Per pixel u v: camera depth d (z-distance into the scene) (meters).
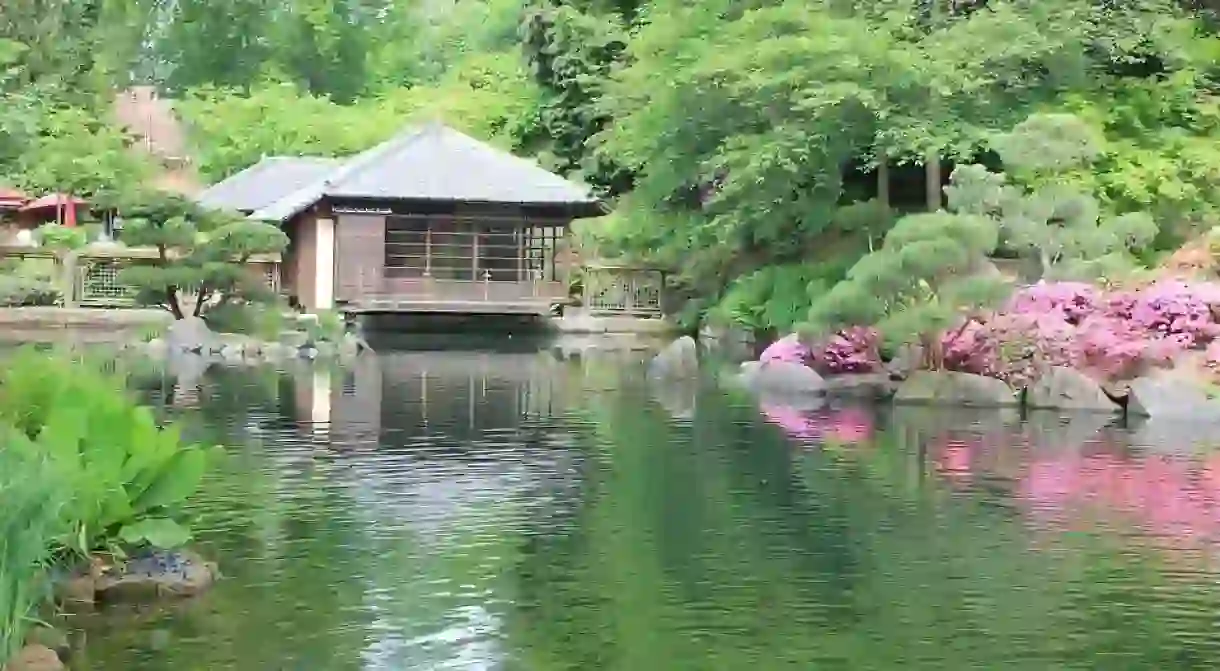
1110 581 10.29
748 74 29.23
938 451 16.84
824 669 8.20
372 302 37.06
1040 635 8.91
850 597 9.80
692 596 9.80
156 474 9.88
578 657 8.37
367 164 38.09
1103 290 23.98
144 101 63.34
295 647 8.48
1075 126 26.83
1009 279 24.20
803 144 29.47
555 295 38.22
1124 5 31.38
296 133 56.56
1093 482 14.54
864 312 23.14
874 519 12.51
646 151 34.41
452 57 75.38
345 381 25.12
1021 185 28.03
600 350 34.59
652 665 8.24
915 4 32.28
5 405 10.70
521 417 20.11
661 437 18.00
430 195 37.03
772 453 16.55
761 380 24.94
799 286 31.41
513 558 10.86
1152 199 29.06
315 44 70.44
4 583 7.52
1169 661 8.41
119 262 35.97
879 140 29.25
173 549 10.34
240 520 12.20
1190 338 22.25
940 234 22.59
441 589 9.91
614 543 11.45
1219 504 13.23
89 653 8.29
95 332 33.31
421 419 19.61
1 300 34.50
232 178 47.81
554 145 48.59
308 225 38.44
